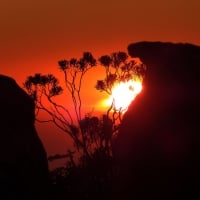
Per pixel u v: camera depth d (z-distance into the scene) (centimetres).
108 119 3747
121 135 3384
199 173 3112
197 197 3094
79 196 3562
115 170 3481
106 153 3675
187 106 3219
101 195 3541
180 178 3139
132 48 3438
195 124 3189
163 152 3200
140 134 3288
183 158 3152
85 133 3756
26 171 3441
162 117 3247
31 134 3588
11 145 3441
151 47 3391
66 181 3622
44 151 3619
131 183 3278
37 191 3453
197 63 3278
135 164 3278
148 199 3198
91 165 3662
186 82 3259
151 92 3328
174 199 3131
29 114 3628
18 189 3372
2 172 3350
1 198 3300
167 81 3294
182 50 3319
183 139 3173
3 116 3491
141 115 3319
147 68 3400
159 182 3177
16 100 3562
